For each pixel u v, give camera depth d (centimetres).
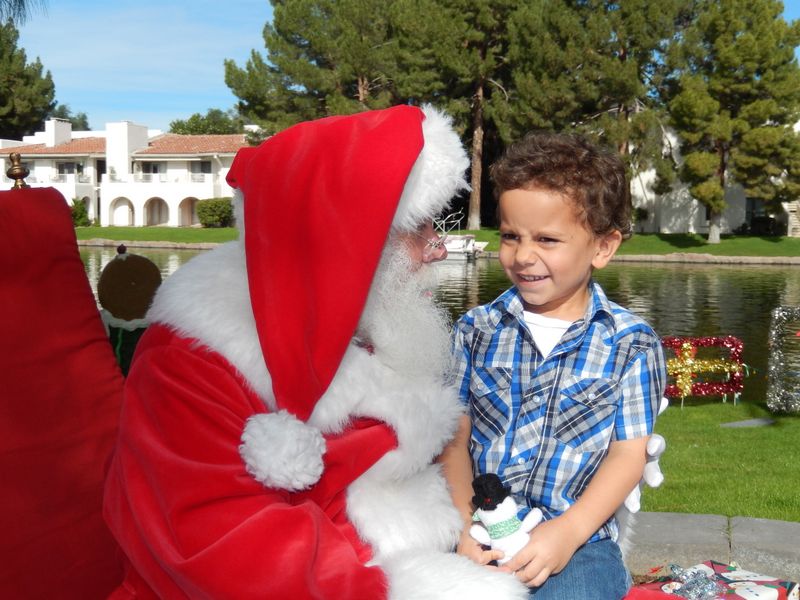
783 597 275
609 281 2261
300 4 3484
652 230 3759
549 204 201
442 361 193
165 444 161
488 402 219
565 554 191
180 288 175
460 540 199
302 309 159
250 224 165
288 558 150
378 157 160
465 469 215
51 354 218
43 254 220
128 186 4716
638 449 206
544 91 3111
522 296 213
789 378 774
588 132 3123
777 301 1769
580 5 3256
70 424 218
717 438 630
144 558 161
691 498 447
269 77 3591
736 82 3014
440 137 174
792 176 3034
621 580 209
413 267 181
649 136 3084
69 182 4847
